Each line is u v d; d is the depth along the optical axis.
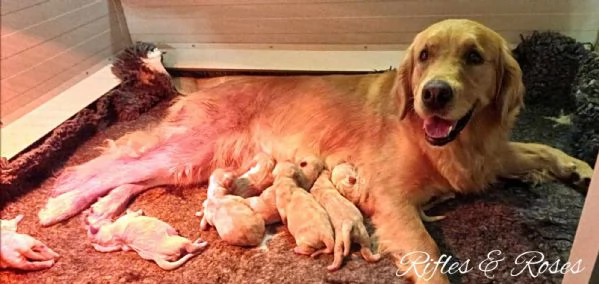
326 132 2.56
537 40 2.89
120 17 3.60
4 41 2.47
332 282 1.96
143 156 2.71
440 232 2.16
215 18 3.45
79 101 3.13
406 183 2.24
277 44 3.45
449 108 1.94
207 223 2.33
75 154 2.96
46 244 2.34
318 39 3.35
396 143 2.30
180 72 3.60
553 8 2.88
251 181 2.43
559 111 2.89
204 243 2.22
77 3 3.11
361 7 3.12
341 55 3.29
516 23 2.99
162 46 3.68
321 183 2.34
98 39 3.37
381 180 2.26
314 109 2.62
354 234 2.07
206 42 3.58
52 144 2.84
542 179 2.38
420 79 2.11
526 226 2.11
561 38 2.84
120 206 2.52
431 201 2.35
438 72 1.97
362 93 2.53
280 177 2.29
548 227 2.09
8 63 2.52
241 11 3.36
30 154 2.72
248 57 3.46
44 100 2.85
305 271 2.03
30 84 2.71
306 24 3.29
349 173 2.31
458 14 3.01
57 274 2.16
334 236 2.10
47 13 2.82
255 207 2.27
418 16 3.07
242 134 2.79
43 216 2.46
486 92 2.10
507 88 2.14
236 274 2.06
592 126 2.50
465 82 2.00
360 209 2.31
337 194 2.24
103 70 3.38
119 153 2.72
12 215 2.54
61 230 2.43
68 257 2.25
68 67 3.05
